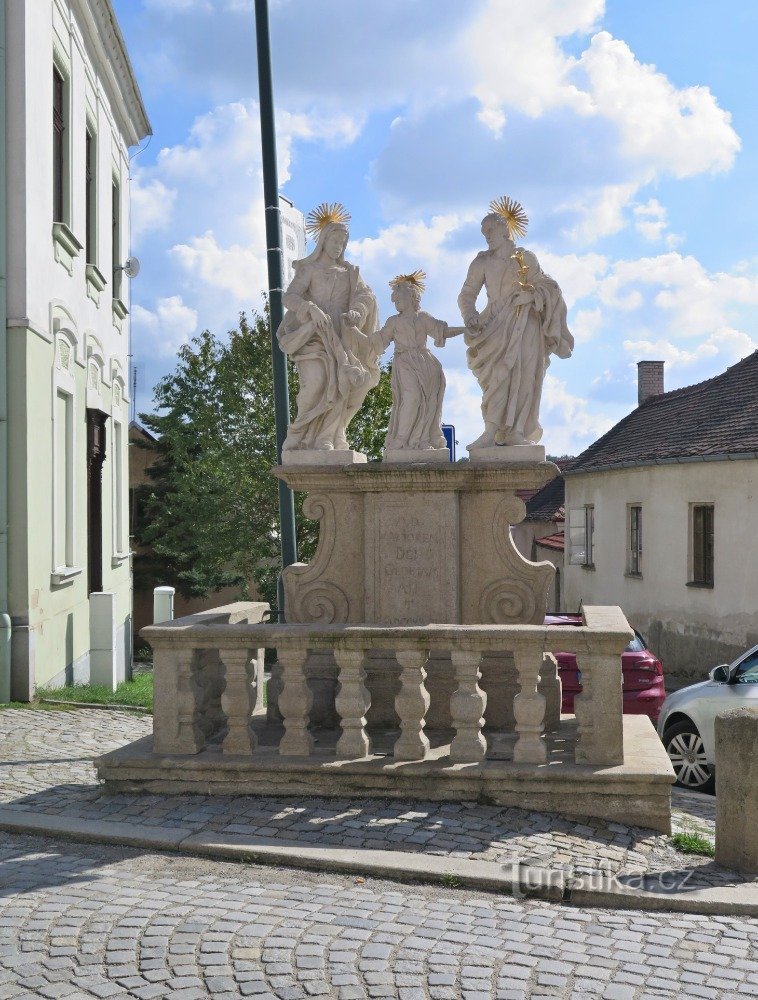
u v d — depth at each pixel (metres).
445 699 8.64
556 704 8.55
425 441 8.79
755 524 19.92
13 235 12.14
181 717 7.40
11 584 12.06
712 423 23.16
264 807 6.92
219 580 33.00
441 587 8.67
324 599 8.96
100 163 17.50
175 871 5.94
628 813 6.79
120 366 20.06
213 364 31.80
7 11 12.09
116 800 7.16
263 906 5.36
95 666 14.52
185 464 31.91
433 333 8.80
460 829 6.50
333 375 8.85
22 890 5.58
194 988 4.40
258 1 10.41
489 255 8.71
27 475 12.16
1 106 12.05
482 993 4.39
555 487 40.25
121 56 18.19
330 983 4.46
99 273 16.67
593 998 4.38
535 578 8.70
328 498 8.95
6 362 12.12
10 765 8.45
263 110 10.54
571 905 5.59
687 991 4.48
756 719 6.12
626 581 26.22
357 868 5.94
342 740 7.30
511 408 8.59
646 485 24.78
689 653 22.50
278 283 10.55
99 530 17.25
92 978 4.48
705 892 5.66
